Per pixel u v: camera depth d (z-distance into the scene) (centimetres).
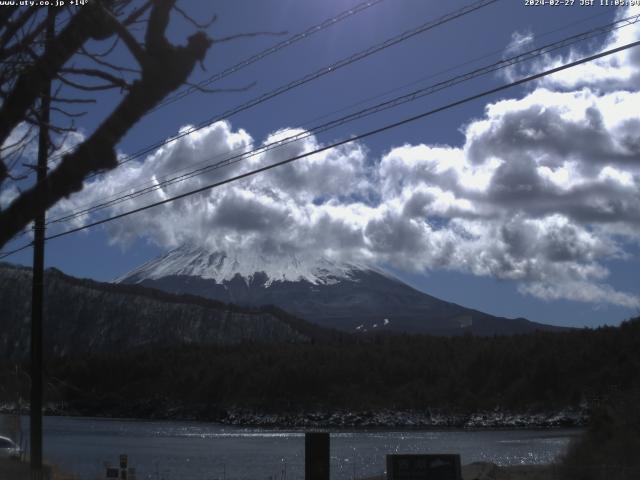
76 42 427
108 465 2677
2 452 2909
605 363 10981
